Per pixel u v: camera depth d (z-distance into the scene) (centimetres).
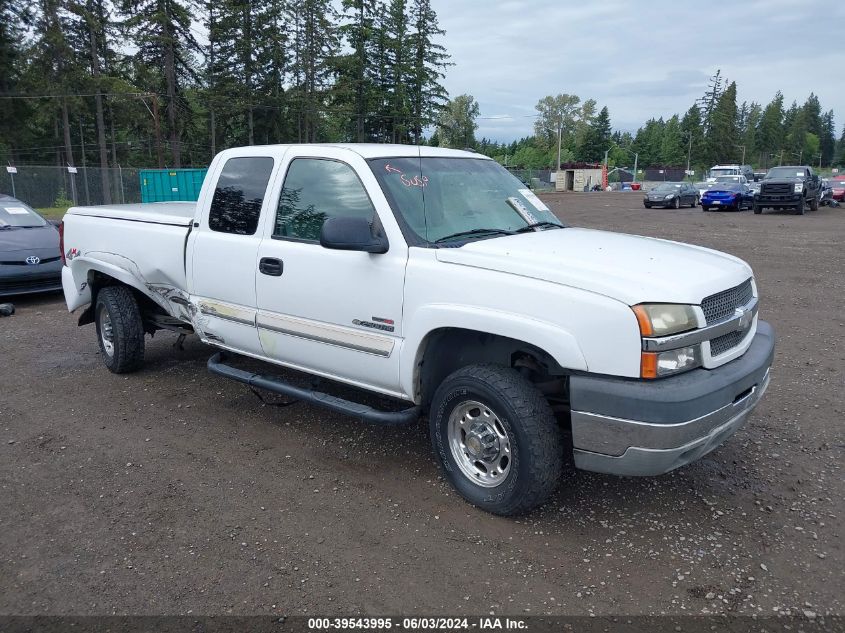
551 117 11944
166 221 527
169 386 579
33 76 4672
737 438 462
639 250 372
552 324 320
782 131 14112
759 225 2233
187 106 5247
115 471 421
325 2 5272
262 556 329
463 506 374
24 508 377
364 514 367
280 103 5278
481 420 362
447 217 403
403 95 5381
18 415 515
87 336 759
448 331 378
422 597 298
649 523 356
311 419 503
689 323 313
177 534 349
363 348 396
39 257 941
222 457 440
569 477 407
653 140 13225
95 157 6234
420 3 5438
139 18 4653
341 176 412
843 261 1313
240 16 5056
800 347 688
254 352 475
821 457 432
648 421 302
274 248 437
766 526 353
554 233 415
